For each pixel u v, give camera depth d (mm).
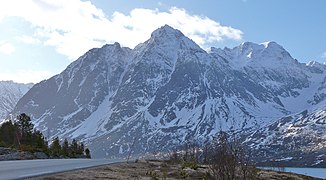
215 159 21734
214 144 22906
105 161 48406
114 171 30234
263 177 32906
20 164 33500
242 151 22062
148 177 27031
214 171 22156
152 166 38938
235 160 21547
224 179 21109
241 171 21891
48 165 33469
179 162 45938
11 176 21469
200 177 28375
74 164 37156
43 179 20781
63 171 26562
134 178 25422
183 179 27469
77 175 24359
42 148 71438
